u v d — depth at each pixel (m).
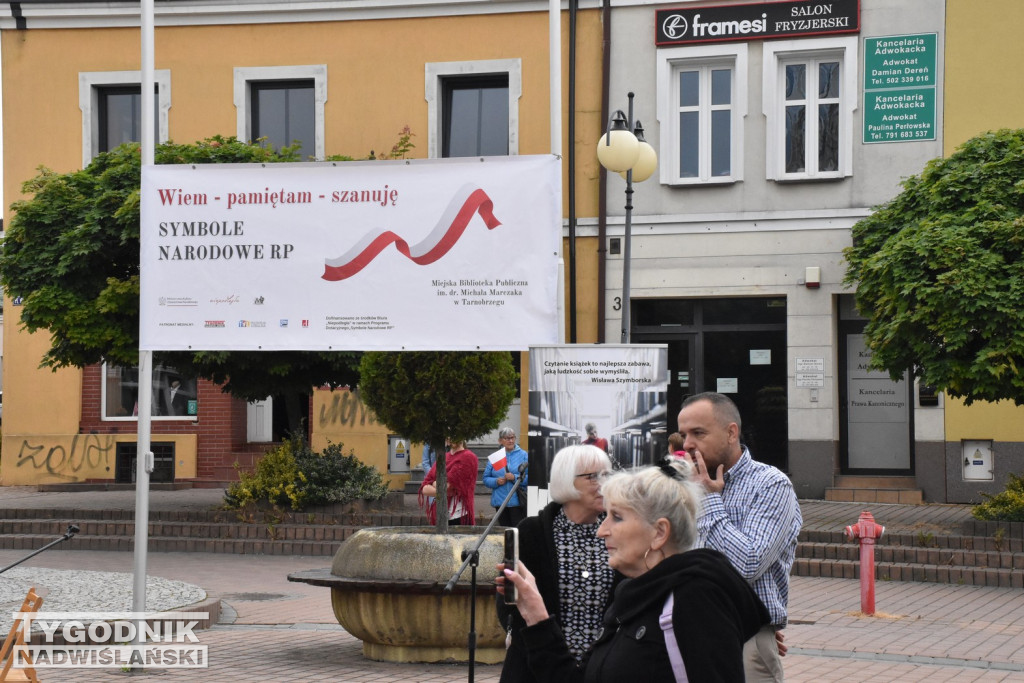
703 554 3.50
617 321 21.72
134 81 24.08
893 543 15.79
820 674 9.45
